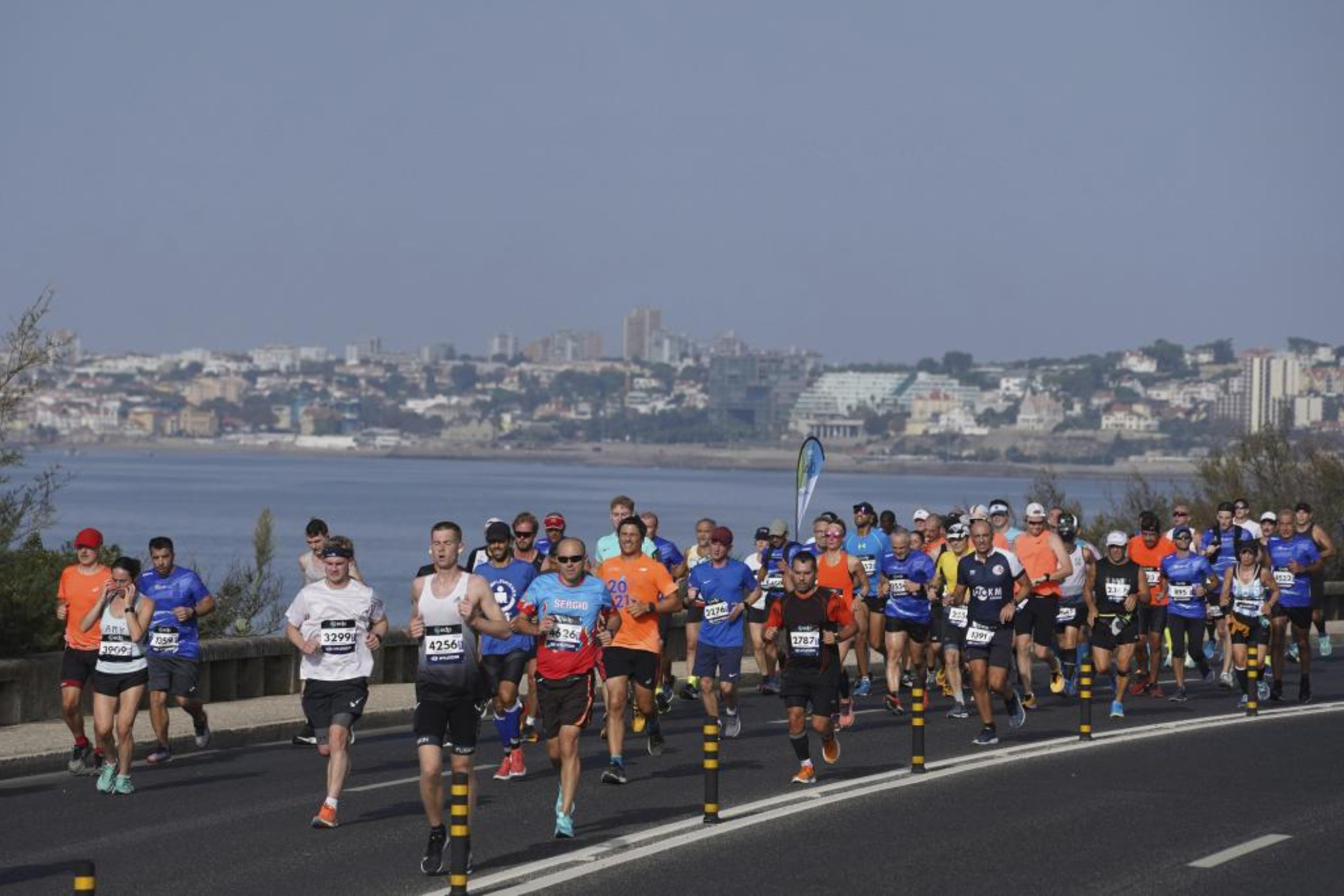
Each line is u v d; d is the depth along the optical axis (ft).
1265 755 178.19
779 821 139.74
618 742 161.79
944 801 149.59
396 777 167.22
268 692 233.76
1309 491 484.74
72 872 120.57
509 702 164.14
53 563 236.22
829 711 158.61
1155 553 239.50
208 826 139.03
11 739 182.60
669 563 220.64
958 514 221.87
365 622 139.74
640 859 124.36
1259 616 226.79
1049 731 200.13
